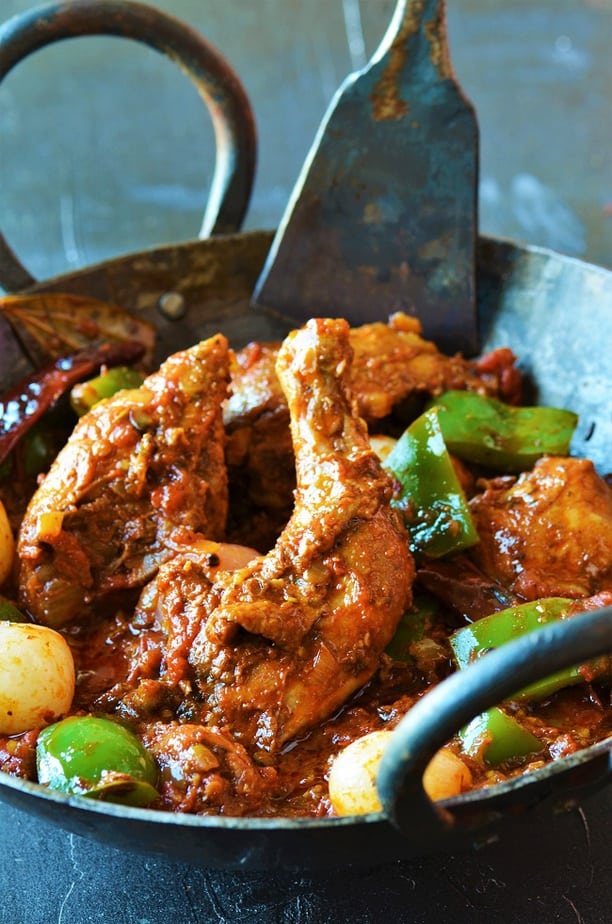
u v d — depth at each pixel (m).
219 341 0.54
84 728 0.47
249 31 1.42
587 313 0.59
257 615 0.48
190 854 0.45
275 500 0.58
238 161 0.63
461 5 1.48
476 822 0.43
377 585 0.49
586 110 1.24
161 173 1.17
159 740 0.48
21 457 0.58
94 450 0.52
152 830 0.44
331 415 0.51
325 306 0.62
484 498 0.55
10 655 0.49
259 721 0.49
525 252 0.61
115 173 1.17
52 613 0.52
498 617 0.51
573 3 1.47
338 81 1.31
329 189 0.61
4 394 0.60
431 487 0.54
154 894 0.50
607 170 1.12
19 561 0.53
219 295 0.63
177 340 0.63
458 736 0.48
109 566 0.52
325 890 0.50
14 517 0.57
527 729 0.48
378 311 0.62
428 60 0.58
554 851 0.50
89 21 0.60
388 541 0.50
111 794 0.46
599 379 0.59
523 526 0.53
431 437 0.54
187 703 0.49
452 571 0.53
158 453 0.52
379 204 0.61
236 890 0.50
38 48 0.60
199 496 0.53
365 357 0.59
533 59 1.35
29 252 1.04
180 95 1.33
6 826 0.52
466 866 0.50
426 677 0.51
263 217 1.09
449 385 0.59
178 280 0.63
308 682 0.49
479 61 1.36
